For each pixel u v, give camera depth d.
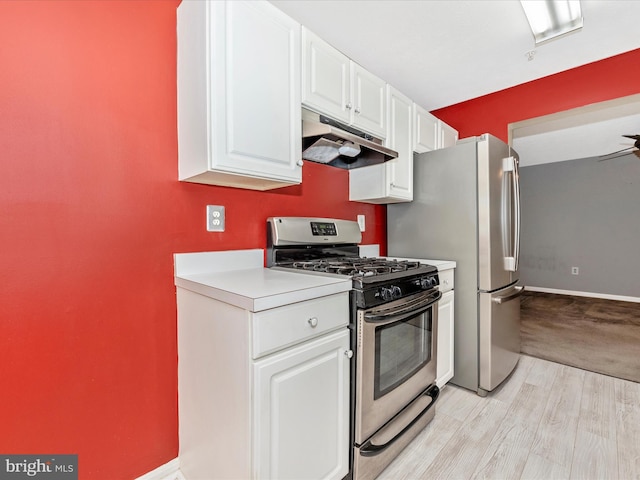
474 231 2.09
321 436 1.17
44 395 1.09
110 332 1.23
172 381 1.40
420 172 2.38
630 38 2.04
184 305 1.34
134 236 1.28
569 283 5.42
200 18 1.19
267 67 1.32
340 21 1.86
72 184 1.13
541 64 2.36
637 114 3.25
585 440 1.60
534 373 2.39
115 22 1.23
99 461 1.21
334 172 2.21
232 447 1.05
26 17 1.04
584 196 5.24
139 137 1.29
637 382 2.23
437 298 1.71
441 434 1.66
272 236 1.73
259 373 0.96
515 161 2.25
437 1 1.70
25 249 1.05
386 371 1.41
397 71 2.44
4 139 1.00
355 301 1.29
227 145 1.20
